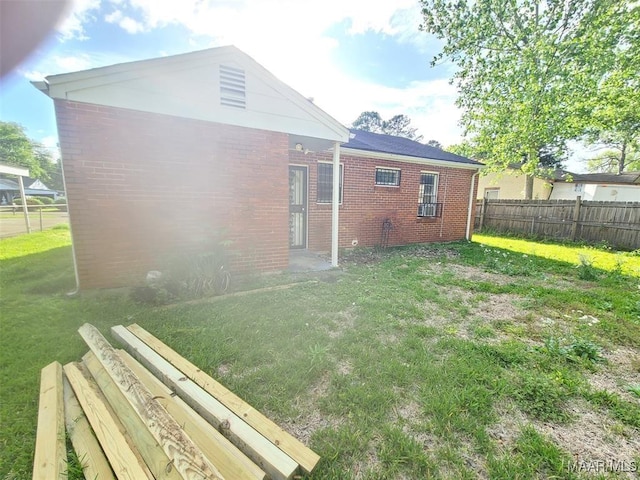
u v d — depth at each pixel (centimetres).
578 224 960
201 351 244
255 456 141
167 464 122
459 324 322
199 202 414
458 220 977
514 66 1158
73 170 338
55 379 198
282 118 463
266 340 266
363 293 405
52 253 614
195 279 381
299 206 682
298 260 607
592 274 516
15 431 160
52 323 290
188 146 397
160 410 149
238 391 196
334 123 505
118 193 363
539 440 163
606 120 1038
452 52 1265
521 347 266
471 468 147
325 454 149
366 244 782
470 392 200
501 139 1234
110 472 129
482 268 595
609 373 235
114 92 347
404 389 206
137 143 366
